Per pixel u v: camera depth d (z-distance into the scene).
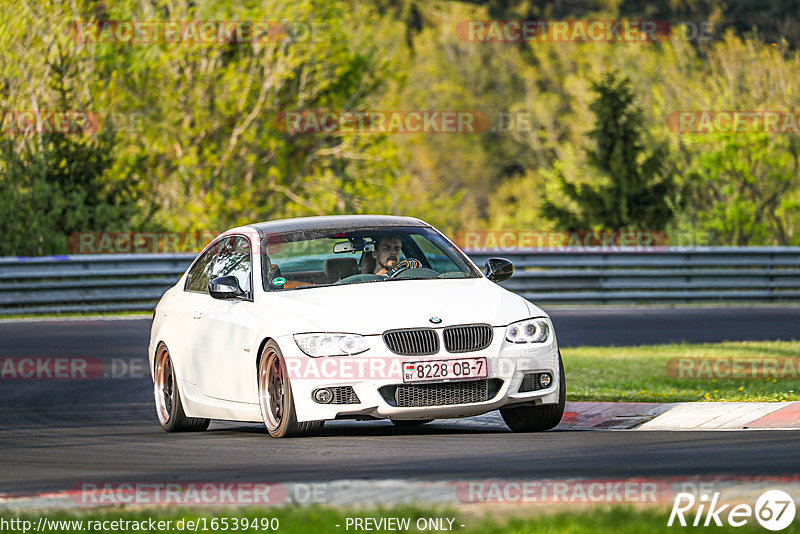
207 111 134.50
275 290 33.12
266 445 30.12
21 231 98.69
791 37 177.25
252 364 31.98
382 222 35.88
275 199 141.88
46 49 106.31
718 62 179.75
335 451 28.59
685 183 162.75
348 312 30.80
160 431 36.97
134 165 120.12
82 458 29.89
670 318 79.94
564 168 183.62
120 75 126.88
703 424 34.00
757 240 172.25
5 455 31.00
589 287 91.12
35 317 78.38
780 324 74.94
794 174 171.12
